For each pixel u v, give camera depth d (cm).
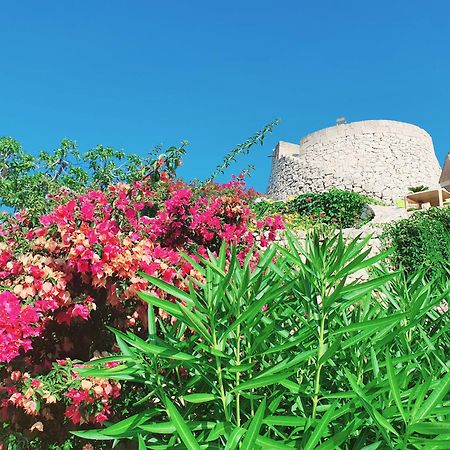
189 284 177
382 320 173
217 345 173
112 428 175
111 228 371
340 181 2759
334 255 183
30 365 355
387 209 1808
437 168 2991
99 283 340
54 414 353
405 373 170
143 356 199
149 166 450
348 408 161
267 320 195
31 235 377
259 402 184
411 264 903
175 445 165
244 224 518
